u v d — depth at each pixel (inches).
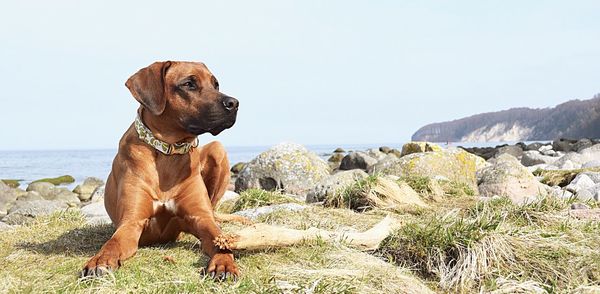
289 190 182.1
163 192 74.1
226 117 70.1
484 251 66.8
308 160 188.4
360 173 153.8
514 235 70.5
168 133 73.0
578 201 103.2
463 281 64.2
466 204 106.9
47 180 438.9
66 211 108.3
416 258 70.1
